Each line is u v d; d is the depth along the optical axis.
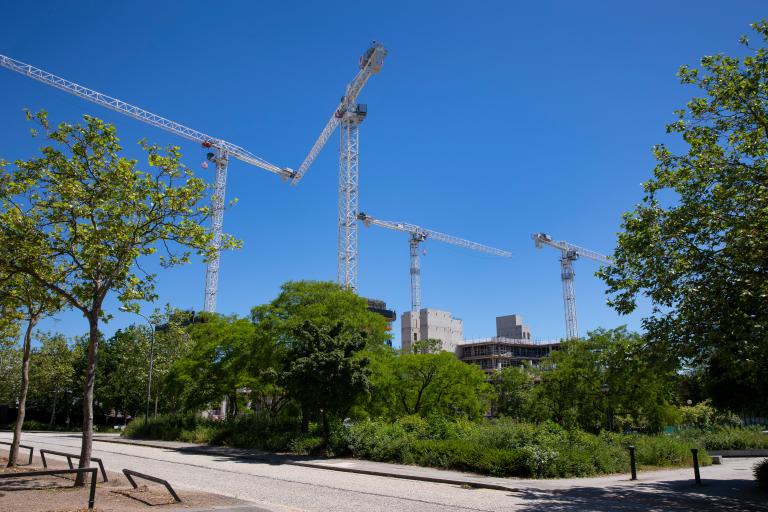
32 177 14.06
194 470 19.12
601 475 19.23
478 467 18.03
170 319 52.25
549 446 18.97
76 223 14.39
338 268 88.56
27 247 13.95
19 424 17.50
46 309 17.86
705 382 16.59
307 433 26.95
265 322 32.25
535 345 118.94
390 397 34.22
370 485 15.40
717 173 14.20
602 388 27.17
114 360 62.53
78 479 13.41
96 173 14.52
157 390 52.41
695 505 12.34
